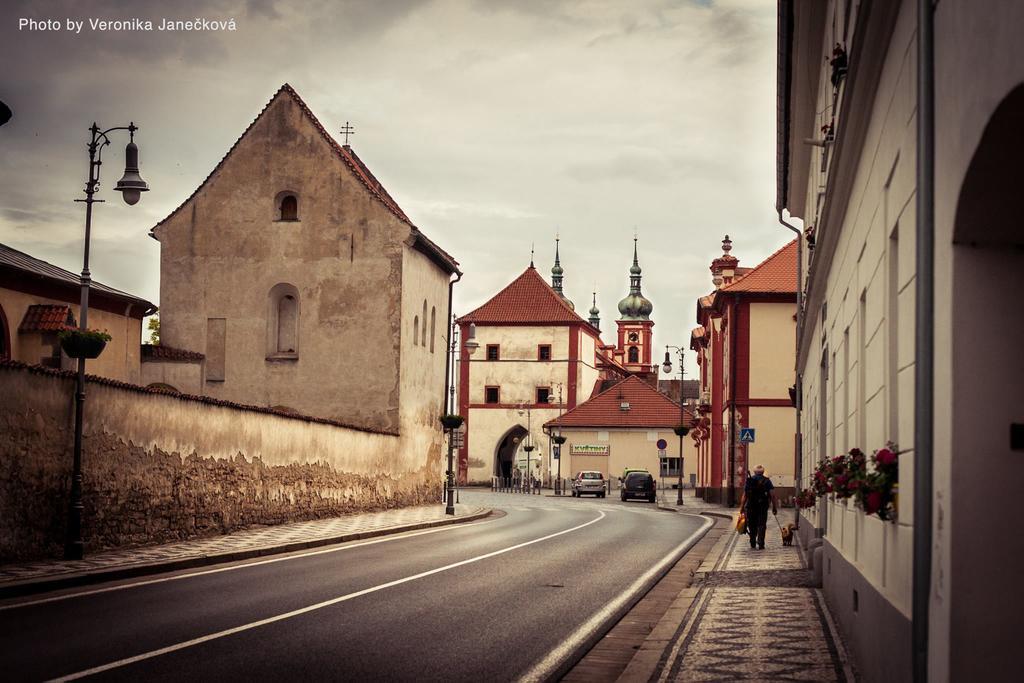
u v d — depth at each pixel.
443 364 53.00
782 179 30.92
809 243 22.53
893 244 8.72
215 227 46.22
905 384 7.65
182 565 19.75
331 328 45.34
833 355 15.33
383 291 45.22
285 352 46.09
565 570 21.23
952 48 5.61
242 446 27.84
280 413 30.53
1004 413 5.64
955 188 5.49
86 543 20.25
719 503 63.88
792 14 19.09
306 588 17.00
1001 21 4.61
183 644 11.51
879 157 9.36
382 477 42.12
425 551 24.95
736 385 57.72
